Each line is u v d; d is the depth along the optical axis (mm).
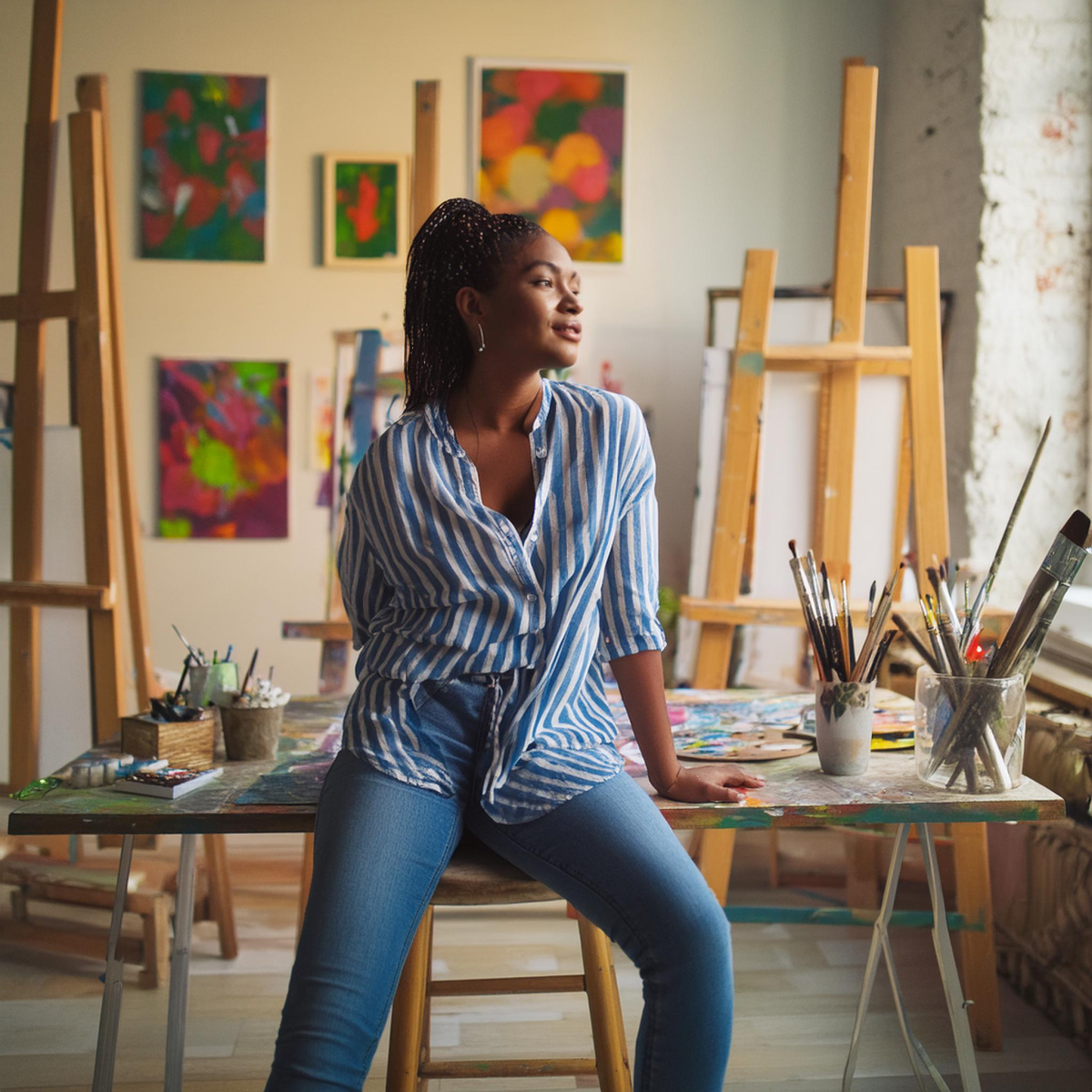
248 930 2342
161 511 3521
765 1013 1995
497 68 3436
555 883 1200
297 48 3438
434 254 1355
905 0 3283
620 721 1708
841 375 2240
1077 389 2775
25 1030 1904
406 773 1222
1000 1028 1910
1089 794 1871
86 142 2295
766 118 3492
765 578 2330
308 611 3551
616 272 3502
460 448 1326
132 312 3479
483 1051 1837
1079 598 2441
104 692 2346
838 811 1284
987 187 2756
